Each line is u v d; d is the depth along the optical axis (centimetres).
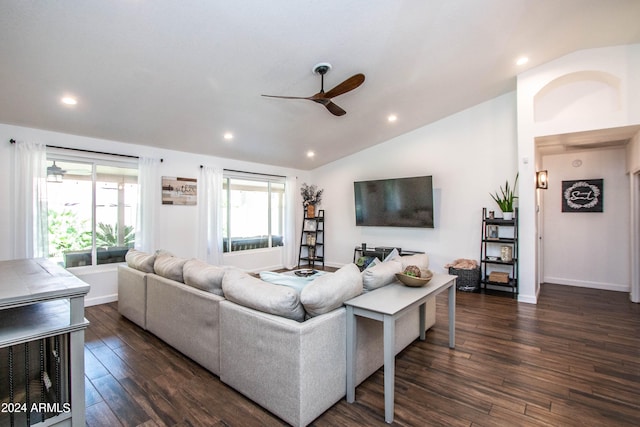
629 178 462
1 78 271
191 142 479
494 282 468
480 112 502
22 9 206
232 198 606
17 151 351
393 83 388
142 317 320
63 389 172
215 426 176
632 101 364
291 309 185
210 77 316
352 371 201
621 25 323
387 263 269
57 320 169
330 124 489
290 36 270
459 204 525
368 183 609
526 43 345
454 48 330
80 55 256
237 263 606
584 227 506
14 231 349
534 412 188
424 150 562
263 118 430
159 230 478
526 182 421
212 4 225
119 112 358
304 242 731
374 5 248
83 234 411
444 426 176
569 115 410
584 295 454
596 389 213
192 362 253
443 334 311
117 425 177
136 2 213
